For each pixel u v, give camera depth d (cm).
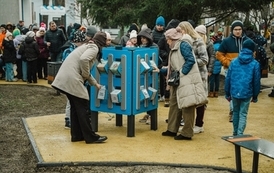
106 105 790
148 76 800
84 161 643
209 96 1220
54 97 1263
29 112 1053
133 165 637
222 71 1859
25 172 624
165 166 633
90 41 719
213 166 625
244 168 618
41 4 3600
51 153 686
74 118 748
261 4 1580
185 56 725
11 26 1997
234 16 1891
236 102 745
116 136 791
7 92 1341
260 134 811
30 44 1488
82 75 722
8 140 790
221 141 757
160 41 973
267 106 1088
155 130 833
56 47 1521
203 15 1788
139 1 1650
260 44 1170
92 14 1781
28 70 1494
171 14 1548
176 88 755
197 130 810
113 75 773
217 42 1308
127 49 757
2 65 1595
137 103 773
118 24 1736
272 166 628
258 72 724
